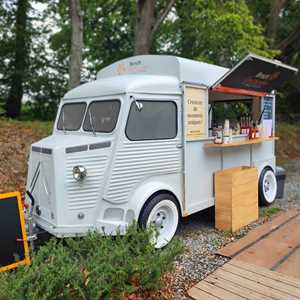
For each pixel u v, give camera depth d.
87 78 15.13
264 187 5.88
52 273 2.34
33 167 4.00
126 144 3.80
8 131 8.08
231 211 4.59
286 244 4.07
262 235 4.39
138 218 3.84
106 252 2.78
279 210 5.63
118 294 2.61
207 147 4.74
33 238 3.49
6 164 6.88
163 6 11.00
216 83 4.66
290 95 17.59
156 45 13.28
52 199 3.62
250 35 9.48
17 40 13.80
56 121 4.73
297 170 9.97
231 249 3.96
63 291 2.30
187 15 10.71
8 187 6.25
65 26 13.99
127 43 15.16
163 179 4.18
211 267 3.54
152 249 2.98
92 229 3.60
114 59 14.92
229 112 6.00
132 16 13.41
